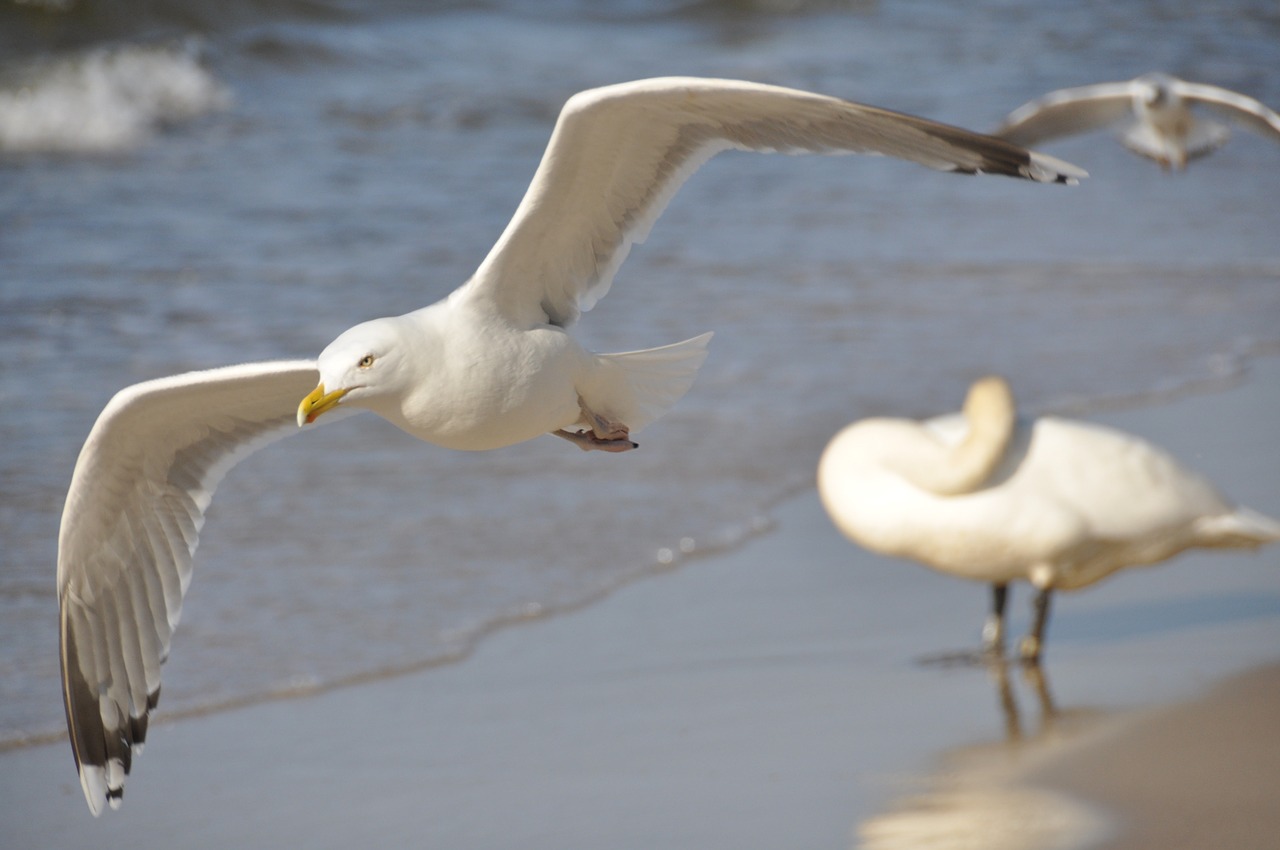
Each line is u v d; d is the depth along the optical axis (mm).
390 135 26828
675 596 12297
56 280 18781
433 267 19891
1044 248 22688
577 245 7734
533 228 7473
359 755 9680
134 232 20938
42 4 31922
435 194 23312
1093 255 22422
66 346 16703
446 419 7430
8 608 11602
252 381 7750
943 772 9164
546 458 14977
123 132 26297
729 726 9977
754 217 23594
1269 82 33875
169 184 23453
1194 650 11000
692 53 35219
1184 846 7980
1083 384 17047
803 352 17750
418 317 7355
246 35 31297
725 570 12812
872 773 9211
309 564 12477
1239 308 20094
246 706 10367
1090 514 11203
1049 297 20297
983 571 11344
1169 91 14000
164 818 8992
